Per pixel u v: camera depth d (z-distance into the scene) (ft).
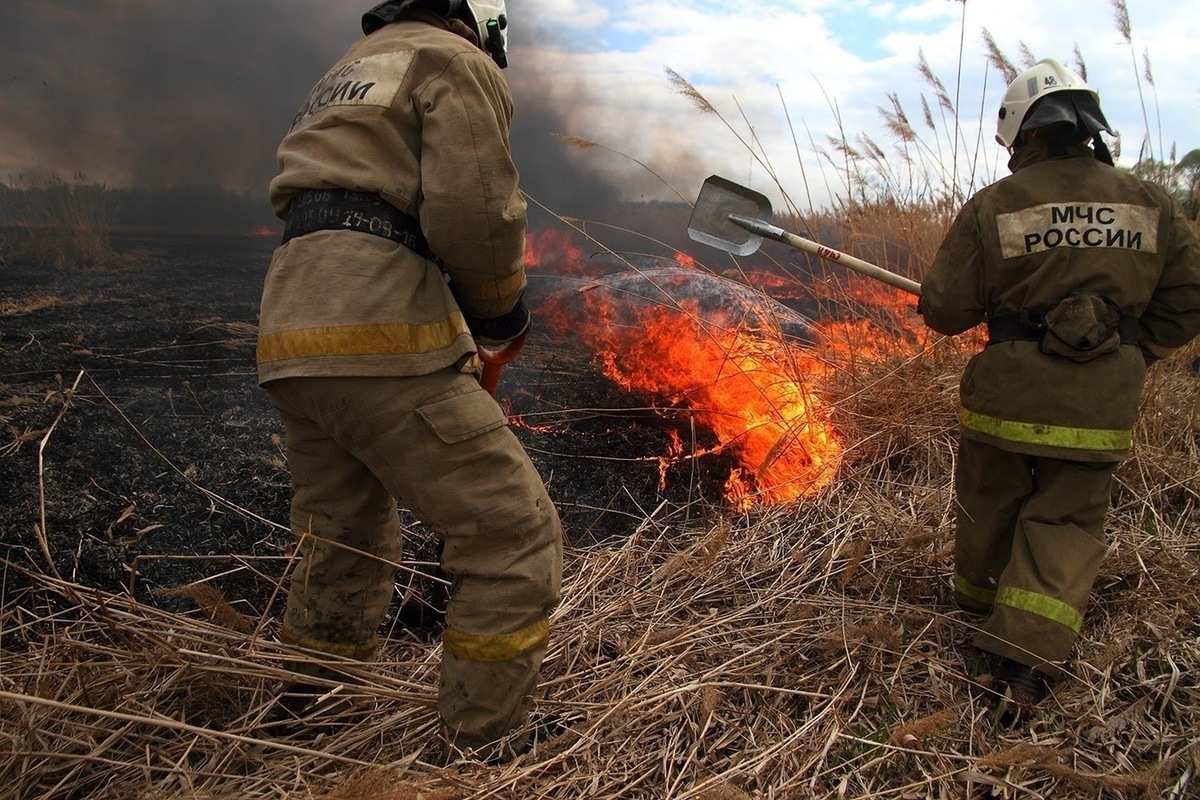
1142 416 11.38
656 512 10.52
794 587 8.92
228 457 10.25
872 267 8.78
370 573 6.73
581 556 9.67
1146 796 5.77
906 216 14.43
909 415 11.78
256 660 6.74
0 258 20.79
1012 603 7.05
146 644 6.64
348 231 5.73
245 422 11.14
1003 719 6.97
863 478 10.98
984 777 5.98
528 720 6.32
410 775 5.69
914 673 7.48
